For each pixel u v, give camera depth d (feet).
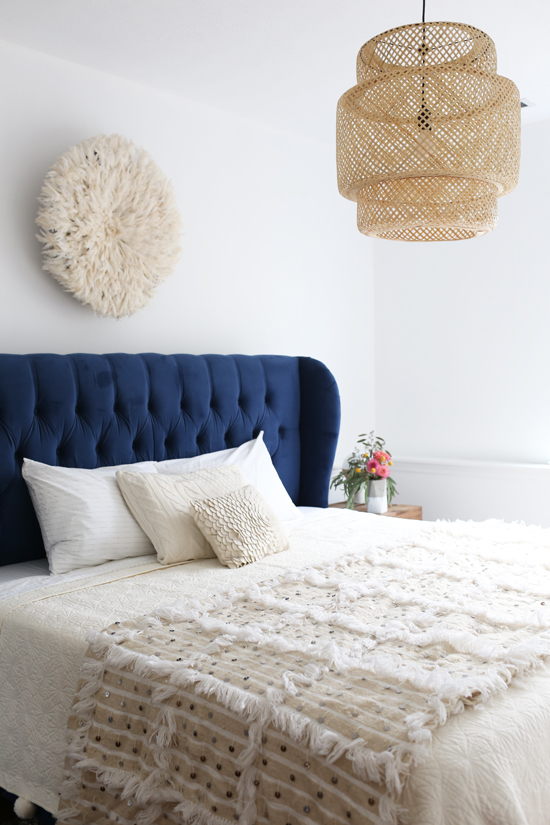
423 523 10.34
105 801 5.34
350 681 4.86
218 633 5.89
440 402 15.43
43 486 8.46
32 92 9.77
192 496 9.07
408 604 6.51
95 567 8.29
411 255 15.65
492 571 7.48
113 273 10.19
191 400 10.84
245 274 12.94
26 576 8.13
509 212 14.28
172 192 10.94
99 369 9.71
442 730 4.26
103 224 10.00
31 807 6.20
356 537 9.57
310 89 11.57
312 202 14.40
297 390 12.81
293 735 4.35
